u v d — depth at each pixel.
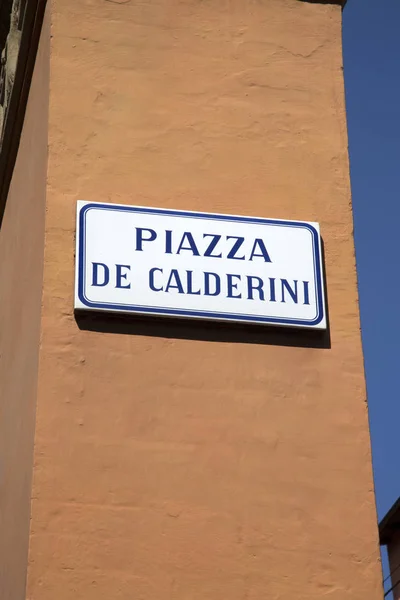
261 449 6.23
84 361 6.24
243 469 6.17
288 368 6.45
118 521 5.93
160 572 5.88
